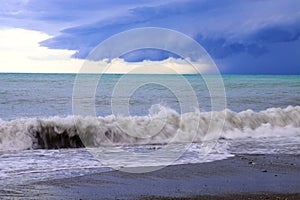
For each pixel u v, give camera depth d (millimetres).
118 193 6230
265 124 14062
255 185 6801
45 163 8336
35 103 19828
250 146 10883
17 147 10648
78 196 6047
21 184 6648
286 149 10422
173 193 6266
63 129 11031
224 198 6027
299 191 6480
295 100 23906
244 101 23359
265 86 33406
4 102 20016
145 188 6531
